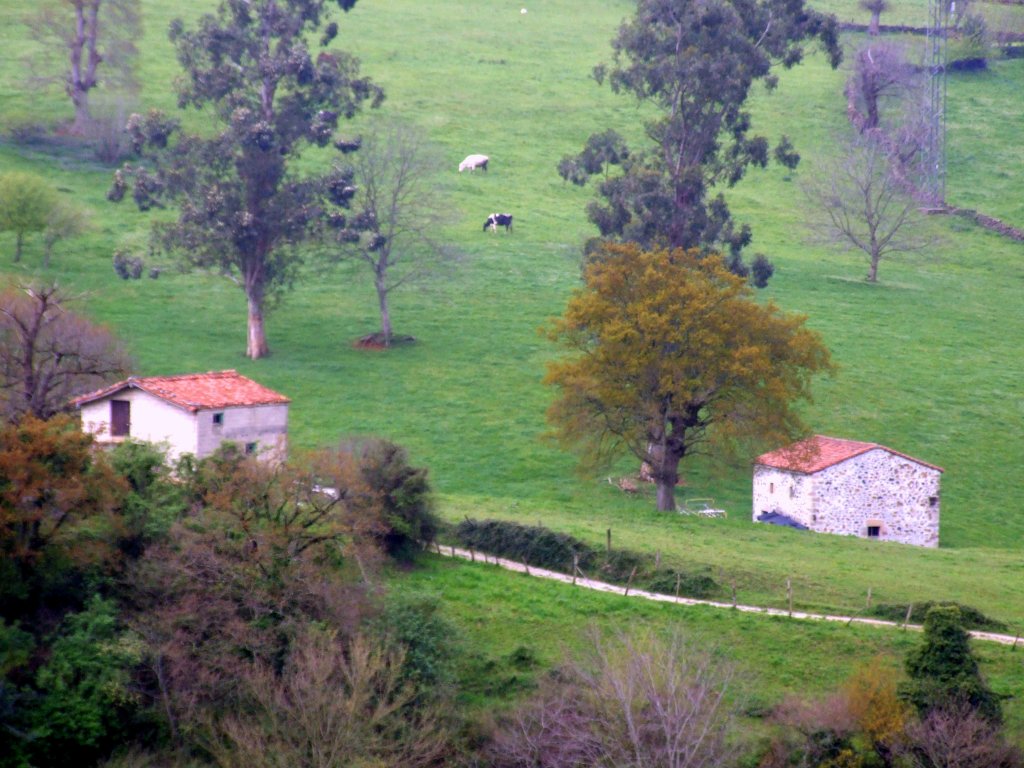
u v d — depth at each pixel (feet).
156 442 409.49
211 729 285.02
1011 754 287.48
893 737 287.48
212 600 316.60
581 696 299.79
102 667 301.22
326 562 338.54
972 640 351.25
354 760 270.87
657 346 503.61
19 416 360.28
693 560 407.23
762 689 326.65
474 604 368.89
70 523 340.59
